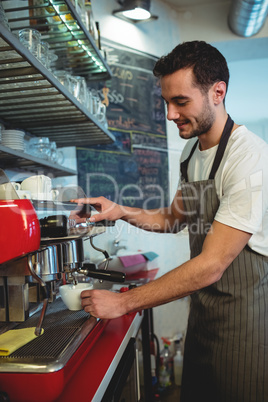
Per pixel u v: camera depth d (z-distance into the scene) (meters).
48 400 0.83
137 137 3.22
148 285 1.10
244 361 1.24
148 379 1.82
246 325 1.25
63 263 1.04
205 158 1.38
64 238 0.99
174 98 1.17
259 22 2.99
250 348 1.24
